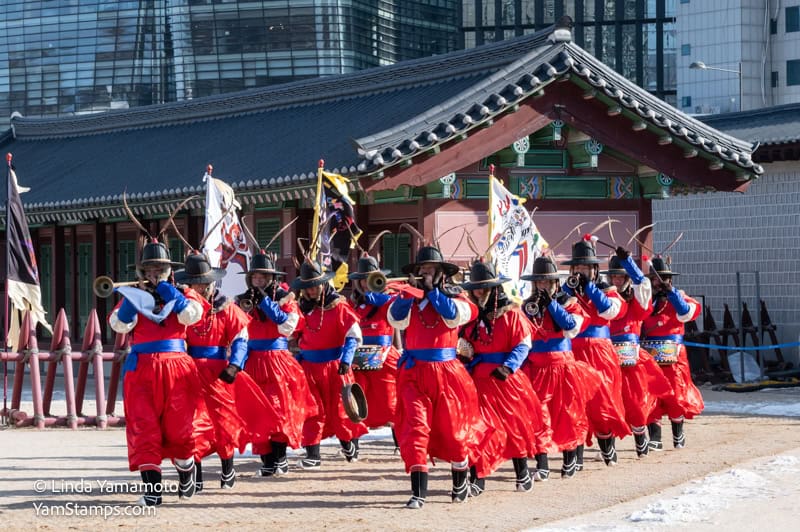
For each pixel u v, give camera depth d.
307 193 23.94
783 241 31.64
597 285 16.36
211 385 13.96
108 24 124.56
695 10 88.88
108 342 33.59
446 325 13.27
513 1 112.12
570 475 15.32
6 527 12.17
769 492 13.45
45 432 20.86
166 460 17.50
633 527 11.61
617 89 24.14
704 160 25.95
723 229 32.97
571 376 15.06
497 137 23.61
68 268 35.62
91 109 125.31
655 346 18.09
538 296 15.16
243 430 14.56
